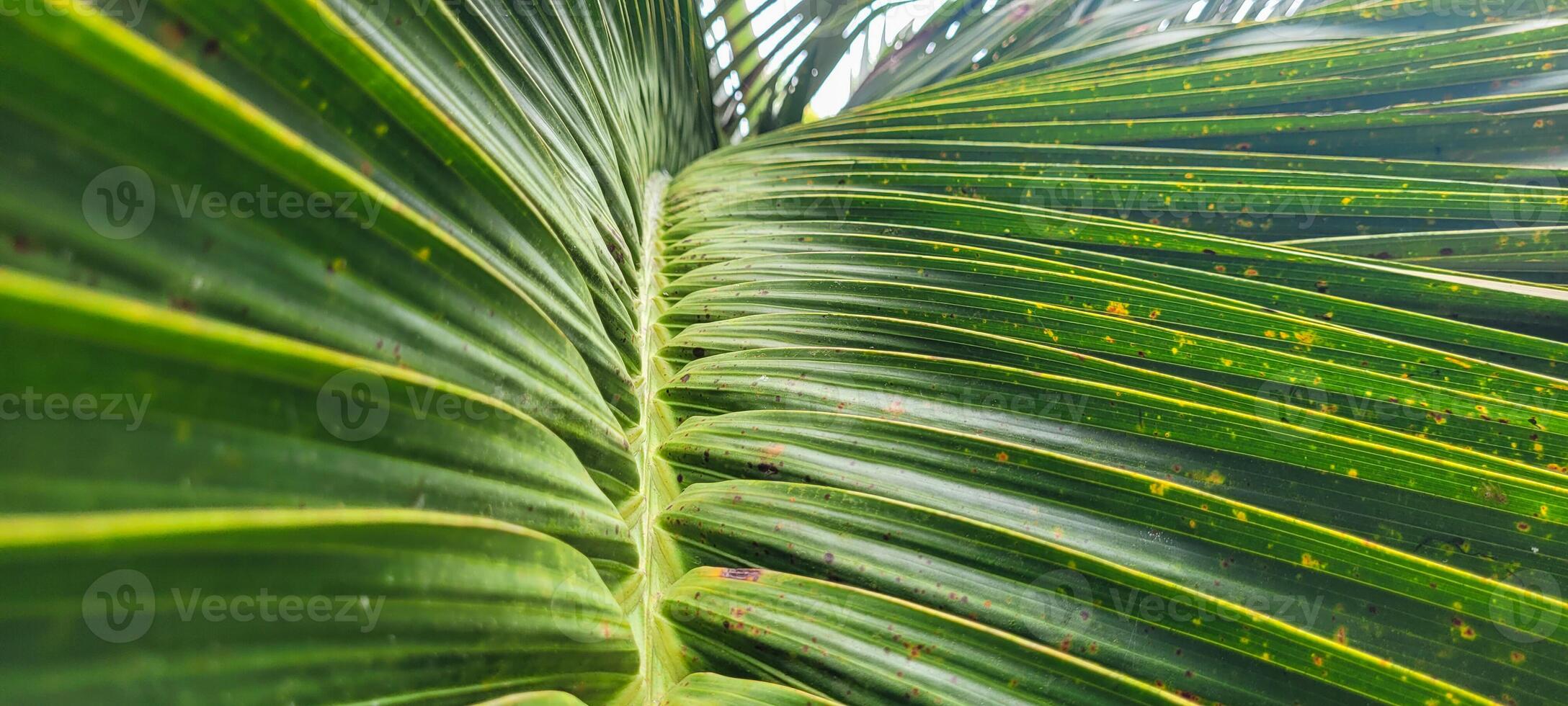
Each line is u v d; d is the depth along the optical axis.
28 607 0.10
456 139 0.20
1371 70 0.48
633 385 0.33
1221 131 0.49
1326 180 0.43
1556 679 0.24
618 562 0.25
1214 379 0.34
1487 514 0.27
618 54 0.51
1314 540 0.26
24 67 0.11
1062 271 0.38
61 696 0.10
